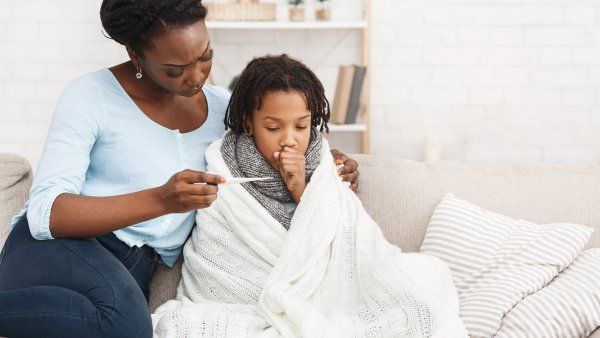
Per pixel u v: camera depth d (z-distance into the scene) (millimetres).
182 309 1527
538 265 1646
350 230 1700
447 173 1938
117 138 1637
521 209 1838
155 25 1522
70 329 1407
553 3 3902
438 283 1555
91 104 1610
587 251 1690
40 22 3873
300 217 1640
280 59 1732
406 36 3930
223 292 1666
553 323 1496
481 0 3902
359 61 3965
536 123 3998
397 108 3986
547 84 3967
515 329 1508
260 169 1693
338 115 3662
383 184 1905
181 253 1822
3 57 3889
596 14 3906
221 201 1698
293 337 1466
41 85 3922
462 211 1783
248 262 1674
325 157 1745
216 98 1871
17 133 3955
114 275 1474
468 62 3951
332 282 1633
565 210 1826
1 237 1816
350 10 3918
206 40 1581
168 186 1448
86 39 3896
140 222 1548
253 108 1693
